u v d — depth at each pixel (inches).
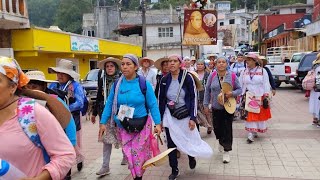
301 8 2386.8
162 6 2273.6
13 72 91.4
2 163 84.7
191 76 217.8
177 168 219.6
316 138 316.8
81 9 2175.2
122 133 190.4
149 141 188.7
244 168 238.4
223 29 2839.6
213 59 412.5
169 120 214.7
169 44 1758.1
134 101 184.7
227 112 247.4
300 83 666.8
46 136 91.6
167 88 217.0
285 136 327.6
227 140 252.2
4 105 92.4
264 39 1991.9
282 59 1021.2
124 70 185.0
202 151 221.1
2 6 518.6
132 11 2043.6
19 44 593.9
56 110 100.1
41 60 663.1
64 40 699.4
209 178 220.8
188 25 631.2
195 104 216.1
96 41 861.8
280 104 555.8
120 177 228.8
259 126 311.1
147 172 235.8
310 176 219.8
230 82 250.2
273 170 232.7
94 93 517.7
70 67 221.3
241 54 451.2
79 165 241.1
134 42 1743.4
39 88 176.7
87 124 432.5
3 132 90.1
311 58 665.0
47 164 91.4
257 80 302.7
